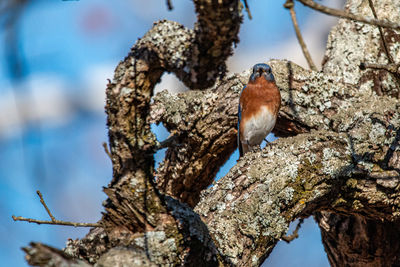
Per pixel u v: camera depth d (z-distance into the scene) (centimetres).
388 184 774
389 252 959
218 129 950
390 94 971
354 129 829
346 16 489
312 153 764
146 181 591
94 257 645
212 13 479
